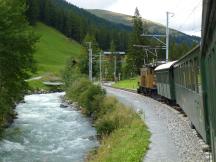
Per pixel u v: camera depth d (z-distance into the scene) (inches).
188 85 804.0
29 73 1716.3
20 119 1708.9
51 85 4163.4
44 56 7381.9
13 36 1432.1
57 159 975.6
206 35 378.9
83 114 1839.3
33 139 1250.6
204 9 311.1
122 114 1162.6
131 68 4269.2
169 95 1368.1
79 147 1106.7
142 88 2294.5
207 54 416.8
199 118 652.7
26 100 2741.1
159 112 1288.1
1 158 1000.9
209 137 554.9
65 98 2684.5
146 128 938.7
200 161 597.9
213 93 378.6
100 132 1157.7
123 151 709.3
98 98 1702.8
